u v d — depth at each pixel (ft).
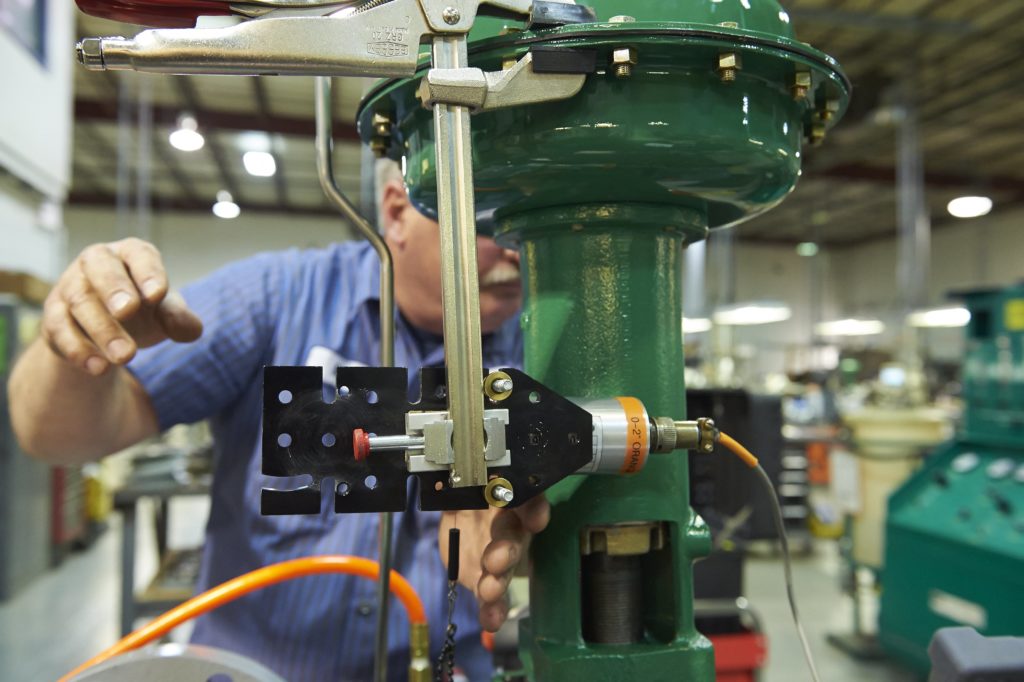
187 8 1.29
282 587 3.01
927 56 19.70
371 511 1.29
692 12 1.43
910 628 7.78
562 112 1.39
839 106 1.71
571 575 1.63
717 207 1.77
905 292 20.70
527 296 1.77
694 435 1.56
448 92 1.26
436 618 3.05
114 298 1.66
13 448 11.57
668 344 1.69
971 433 8.08
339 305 3.39
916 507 7.99
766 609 11.10
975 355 8.07
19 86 11.39
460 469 1.26
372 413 1.30
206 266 32.22
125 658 1.48
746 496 4.50
